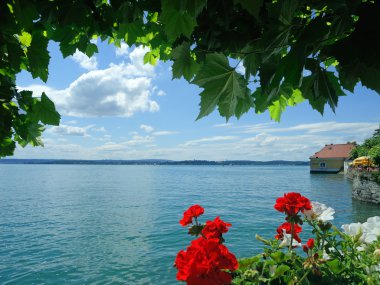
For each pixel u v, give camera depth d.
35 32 1.70
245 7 0.95
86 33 2.21
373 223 2.47
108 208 42.03
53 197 55.88
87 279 15.59
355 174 44.34
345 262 2.36
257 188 76.50
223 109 1.60
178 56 1.82
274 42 1.06
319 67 1.20
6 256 19.77
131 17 1.95
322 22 0.83
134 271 16.59
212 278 1.37
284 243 2.56
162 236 25.09
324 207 2.50
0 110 1.92
